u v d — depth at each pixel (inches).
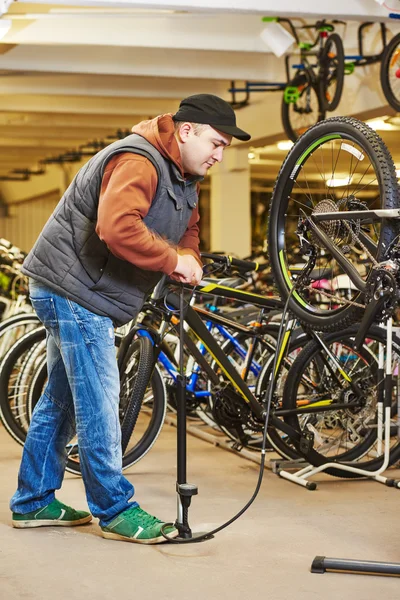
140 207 113.8
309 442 164.7
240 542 126.2
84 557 118.8
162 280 150.6
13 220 829.2
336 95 316.8
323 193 624.7
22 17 262.5
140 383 152.7
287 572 113.0
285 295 127.7
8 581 109.3
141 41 297.0
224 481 166.6
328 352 164.4
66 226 121.1
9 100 438.6
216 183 498.6
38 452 132.3
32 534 129.9
